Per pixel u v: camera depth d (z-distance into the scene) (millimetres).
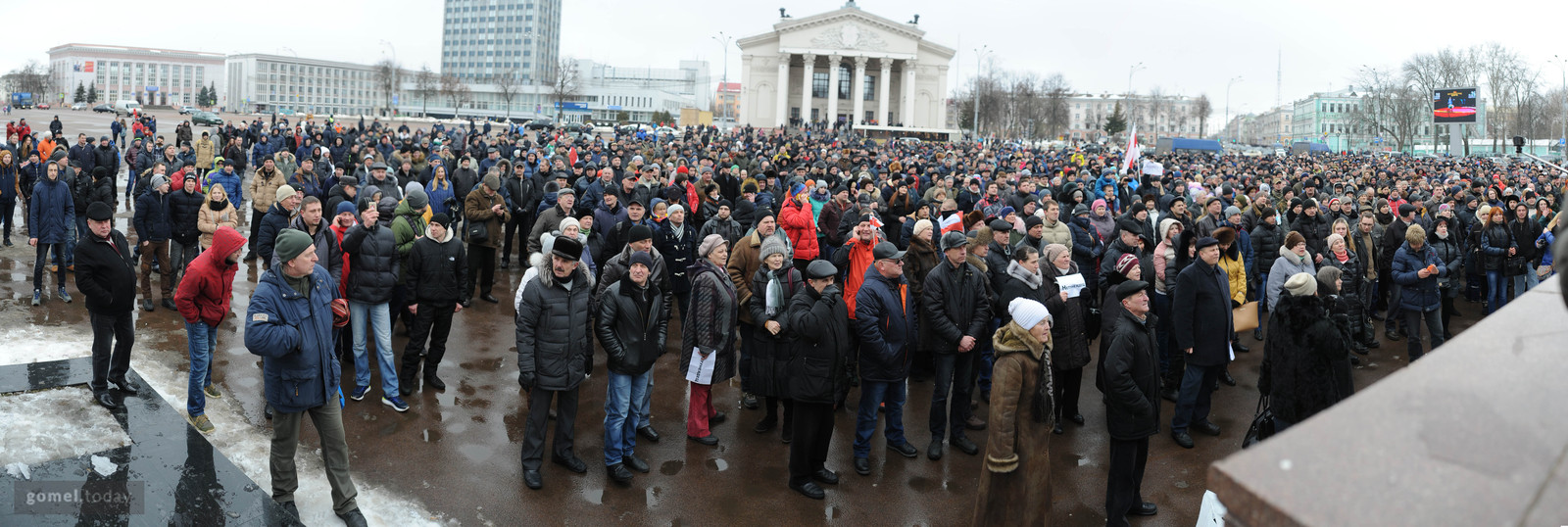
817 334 5844
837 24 82875
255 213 13117
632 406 6281
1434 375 1699
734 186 15125
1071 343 7156
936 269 6773
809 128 63719
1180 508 5926
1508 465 1338
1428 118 88000
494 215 11062
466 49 149000
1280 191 17281
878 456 6758
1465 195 13766
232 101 150750
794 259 10086
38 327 9016
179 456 5785
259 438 6543
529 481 5926
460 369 8484
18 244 13609
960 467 6570
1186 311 7027
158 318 9672
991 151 43844
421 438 6723
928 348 7016
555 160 16719
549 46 151000
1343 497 1323
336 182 14914
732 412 7707
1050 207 10031
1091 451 6977
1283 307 5914
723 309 6793
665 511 5688
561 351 5988
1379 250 11383
